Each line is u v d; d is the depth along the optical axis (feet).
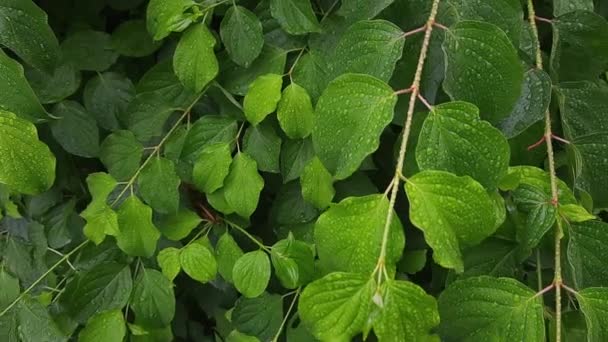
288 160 2.76
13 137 2.50
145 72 3.05
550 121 2.65
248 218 2.78
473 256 2.58
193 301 3.30
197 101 2.90
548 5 2.85
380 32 2.44
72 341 3.09
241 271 2.71
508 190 2.53
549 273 2.65
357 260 2.30
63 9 2.98
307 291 2.27
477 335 2.42
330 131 2.38
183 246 2.93
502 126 2.52
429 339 2.49
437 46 2.60
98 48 2.95
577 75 2.73
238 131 2.81
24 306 2.96
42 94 2.89
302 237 2.82
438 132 2.33
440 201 2.28
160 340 2.93
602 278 2.46
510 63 2.37
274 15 2.68
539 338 2.37
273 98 2.67
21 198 3.08
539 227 2.46
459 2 2.51
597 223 2.45
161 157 2.86
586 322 2.40
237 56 2.71
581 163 2.55
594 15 2.61
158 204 2.82
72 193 3.12
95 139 2.92
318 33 2.72
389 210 2.28
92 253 2.94
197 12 2.70
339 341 2.27
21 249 3.08
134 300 2.86
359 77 2.36
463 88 2.41
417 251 2.79
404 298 2.25
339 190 2.79
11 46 2.54
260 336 2.82
